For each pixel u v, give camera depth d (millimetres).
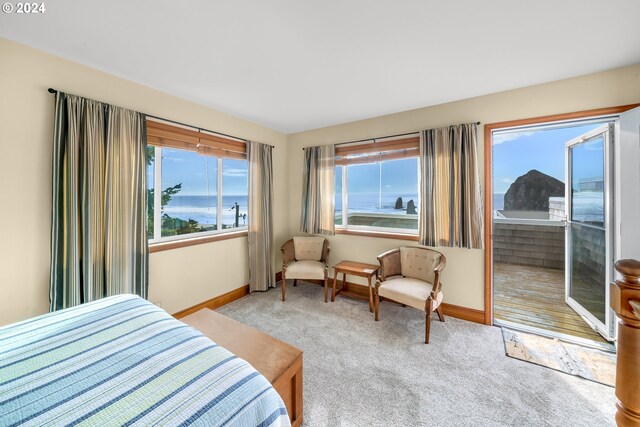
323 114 3051
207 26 1512
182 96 2525
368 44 1696
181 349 988
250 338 1567
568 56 1829
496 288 3518
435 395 1614
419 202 2797
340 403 1554
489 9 1373
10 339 1030
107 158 1989
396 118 2996
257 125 3422
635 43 1671
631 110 1824
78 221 1839
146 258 2244
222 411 743
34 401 721
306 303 3045
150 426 664
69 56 1813
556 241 4344
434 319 2633
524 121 2311
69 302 1787
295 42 1674
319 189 3549
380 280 2631
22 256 1685
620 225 1934
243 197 3414
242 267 3260
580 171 2645
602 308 2314
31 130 1703
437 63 1929
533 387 1672
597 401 1550
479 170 2514
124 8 1354
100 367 870
